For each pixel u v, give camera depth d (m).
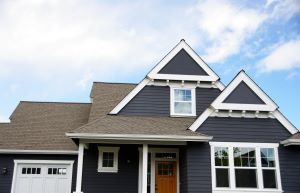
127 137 13.07
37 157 16.34
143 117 15.96
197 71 16.92
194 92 16.75
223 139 14.11
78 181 12.76
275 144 14.23
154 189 15.13
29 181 16.14
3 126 18.41
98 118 16.64
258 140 14.23
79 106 20.84
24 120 19.08
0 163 16.19
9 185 15.95
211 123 14.27
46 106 20.77
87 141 13.47
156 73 16.64
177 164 15.38
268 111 14.46
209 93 16.83
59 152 16.11
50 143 16.70
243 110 14.37
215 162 13.84
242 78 14.76
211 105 14.32
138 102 16.30
